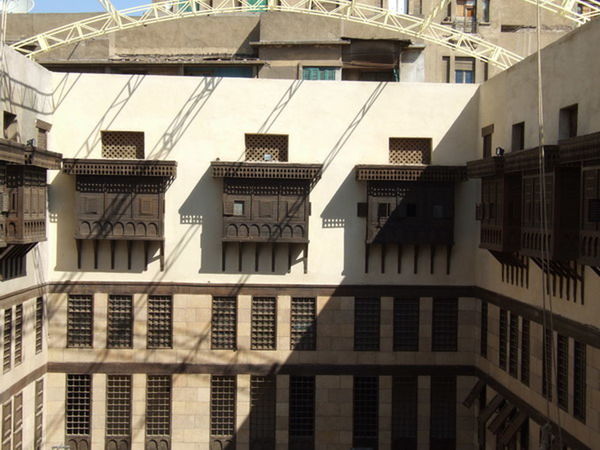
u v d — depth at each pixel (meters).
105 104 25.84
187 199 25.95
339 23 34.97
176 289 25.88
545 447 17.06
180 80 26.05
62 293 25.67
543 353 20.45
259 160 26.31
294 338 26.20
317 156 26.28
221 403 26.06
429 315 26.41
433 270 26.45
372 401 26.36
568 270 18.55
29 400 23.95
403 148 26.73
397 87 26.48
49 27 36.59
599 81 17.23
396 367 26.30
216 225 25.98
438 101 26.55
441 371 26.41
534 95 21.16
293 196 25.67
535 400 20.91
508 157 20.89
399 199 25.94
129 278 25.83
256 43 34.78
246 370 25.94
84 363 25.67
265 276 26.09
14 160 19.78
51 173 25.56
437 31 36.97
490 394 25.03
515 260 22.34
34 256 24.23
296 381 26.23
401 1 38.09
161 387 25.98
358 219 26.28
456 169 25.77
